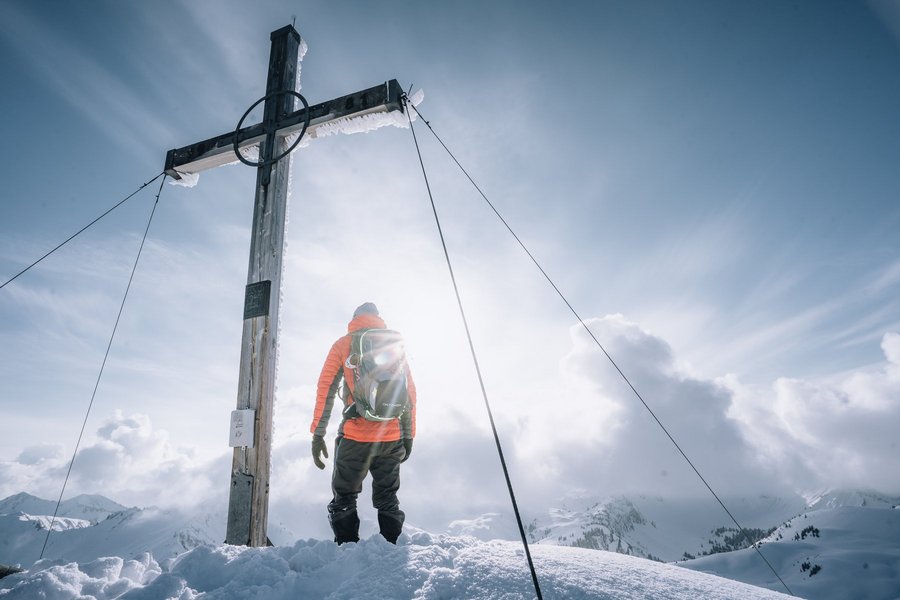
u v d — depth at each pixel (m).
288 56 5.33
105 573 2.47
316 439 3.20
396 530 3.15
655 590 2.43
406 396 3.24
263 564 2.58
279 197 4.78
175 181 5.67
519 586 2.22
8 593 2.17
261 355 4.25
